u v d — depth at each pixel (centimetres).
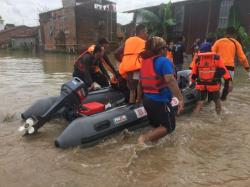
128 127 497
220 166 385
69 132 439
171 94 442
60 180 346
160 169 376
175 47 1086
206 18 2067
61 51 3897
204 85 606
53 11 4000
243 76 1220
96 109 507
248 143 464
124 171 370
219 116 611
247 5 1819
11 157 406
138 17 2528
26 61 2266
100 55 622
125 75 531
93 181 345
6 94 823
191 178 353
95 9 3672
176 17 2298
